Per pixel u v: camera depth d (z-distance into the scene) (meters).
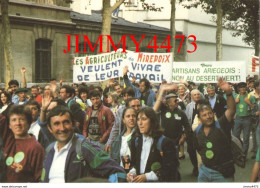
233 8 33.34
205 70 15.37
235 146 5.76
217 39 28.91
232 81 15.13
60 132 4.12
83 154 4.08
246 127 11.82
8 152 4.59
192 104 10.45
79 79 13.50
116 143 6.06
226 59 52.41
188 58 45.47
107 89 14.62
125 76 11.16
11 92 11.64
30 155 4.54
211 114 5.69
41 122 5.63
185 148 13.62
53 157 4.19
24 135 4.61
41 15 25.34
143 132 5.14
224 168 5.65
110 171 4.07
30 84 24.48
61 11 26.78
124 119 6.05
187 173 9.96
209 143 5.67
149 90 10.48
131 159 5.34
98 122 8.52
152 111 5.17
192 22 45.94
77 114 8.58
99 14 34.50
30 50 24.69
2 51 22.58
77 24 27.92
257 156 4.68
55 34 26.38
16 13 23.69
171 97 8.88
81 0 31.06
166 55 12.70
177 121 8.88
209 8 34.06
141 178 5.05
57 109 4.16
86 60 13.40
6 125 4.83
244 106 11.81
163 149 5.09
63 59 27.05
